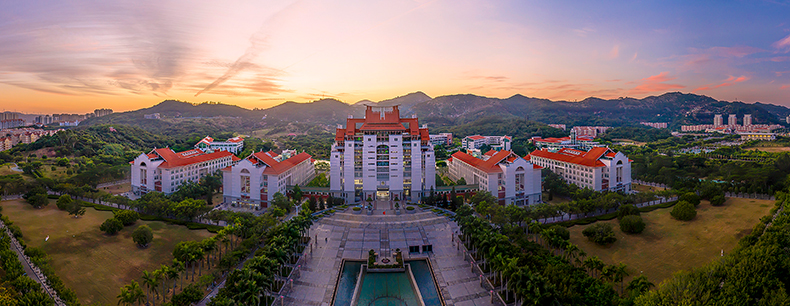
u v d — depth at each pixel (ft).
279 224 421.18
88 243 380.99
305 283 321.73
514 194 565.12
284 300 293.64
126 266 336.70
